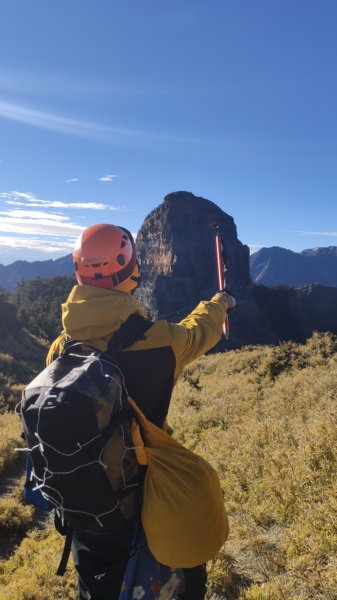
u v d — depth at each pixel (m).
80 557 2.12
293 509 4.84
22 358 64.12
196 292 152.50
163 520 1.98
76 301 2.11
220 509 2.10
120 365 1.99
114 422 1.84
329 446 5.47
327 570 3.62
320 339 17.53
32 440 1.86
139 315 2.13
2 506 8.47
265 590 3.55
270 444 6.97
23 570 5.71
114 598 2.04
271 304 144.38
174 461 2.04
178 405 14.42
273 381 14.97
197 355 2.17
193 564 2.00
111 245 2.11
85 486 1.82
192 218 162.25
